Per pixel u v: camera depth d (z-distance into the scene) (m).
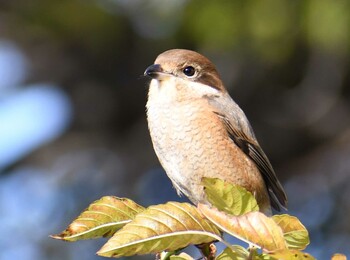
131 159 14.49
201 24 12.50
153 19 13.49
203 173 7.43
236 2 12.27
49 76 15.01
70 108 15.13
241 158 7.59
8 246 12.64
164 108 7.46
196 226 5.10
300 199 13.95
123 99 15.04
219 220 4.98
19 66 14.94
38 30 14.02
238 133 7.61
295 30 12.09
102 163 14.52
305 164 14.52
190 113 7.40
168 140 7.44
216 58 13.47
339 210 13.33
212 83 7.76
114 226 5.51
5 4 13.92
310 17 11.88
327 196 13.69
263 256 4.93
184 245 5.11
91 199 13.52
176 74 7.61
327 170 14.24
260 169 7.96
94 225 5.49
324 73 13.99
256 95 14.38
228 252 5.10
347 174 14.05
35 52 14.78
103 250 5.03
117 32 13.94
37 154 14.66
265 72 13.95
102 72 14.92
